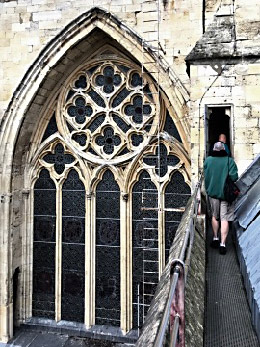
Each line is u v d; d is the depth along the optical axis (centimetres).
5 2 1880
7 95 1881
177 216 1822
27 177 2005
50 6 1820
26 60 1858
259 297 587
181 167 1808
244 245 845
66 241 1959
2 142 1892
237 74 1335
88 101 1922
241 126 1332
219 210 1027
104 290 1897
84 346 1808
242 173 1265
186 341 444
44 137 2002
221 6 1368
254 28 1321
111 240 1902
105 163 1886
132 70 1859
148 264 1841
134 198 1886
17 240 1955
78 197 1955
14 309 1959
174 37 1683
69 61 1873
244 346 556
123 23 1717
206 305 690
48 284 1980
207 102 1352
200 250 818
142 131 1847
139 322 1833
